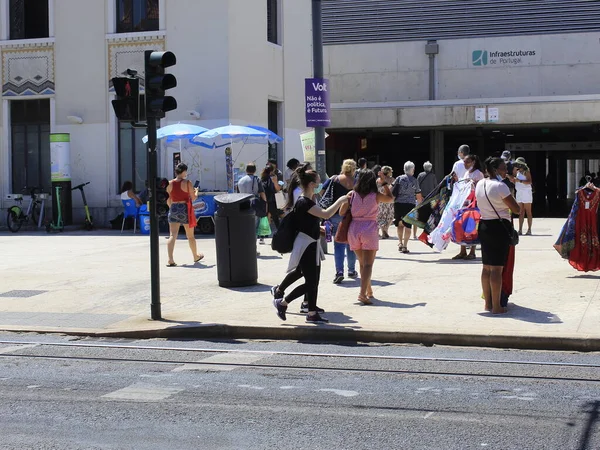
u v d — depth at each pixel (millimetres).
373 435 6020
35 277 14898
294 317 10656
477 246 17297
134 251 18500
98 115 24906
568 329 9367
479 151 36938
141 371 8289
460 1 31141
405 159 37875
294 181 11125
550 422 6277
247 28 24641
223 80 23672
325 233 13586
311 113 16250
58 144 24000
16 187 25812
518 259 15039
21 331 10641
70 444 5941
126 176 24969
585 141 35969
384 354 8922
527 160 38281
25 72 25438
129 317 11188
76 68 25016
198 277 14328
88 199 25078
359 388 7414
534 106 29078
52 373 8242
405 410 6668
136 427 6320
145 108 10680
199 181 23344
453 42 31234
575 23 30469
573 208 12906
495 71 31000
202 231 22641
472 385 7457
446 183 15227
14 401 7148
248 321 10438
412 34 31594
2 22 25625
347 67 32062
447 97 31391
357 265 14945
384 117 30172
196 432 6164
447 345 9352
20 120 25781
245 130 21219
